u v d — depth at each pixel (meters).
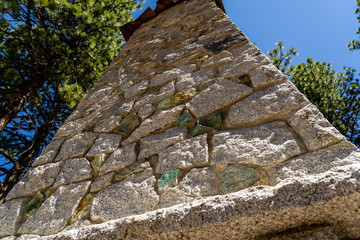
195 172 1.21
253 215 0.84
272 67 1.55
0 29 4.23
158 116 1.73
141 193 1.25
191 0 4.00
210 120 1.45
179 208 0.96
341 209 0.80
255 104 1.37
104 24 5.77
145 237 0.95
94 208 1.30
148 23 4.20
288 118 1.20
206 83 1.77
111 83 2.69
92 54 5.98
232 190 1.04
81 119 2.24
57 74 5.12
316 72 8.22
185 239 0.94
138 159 1.48
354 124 7.70
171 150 1.41
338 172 0.82
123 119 1.93
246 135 1.24
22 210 1.50
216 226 0.88
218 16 2.89
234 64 1.80
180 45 2.69
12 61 4.39
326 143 1.01
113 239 0.98
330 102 7.91
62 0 4.38
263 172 1.05
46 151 1.95
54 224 1.32
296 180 0.86
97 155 1.67
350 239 0.86
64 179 1.59
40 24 4.78
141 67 2.69
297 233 0.86
